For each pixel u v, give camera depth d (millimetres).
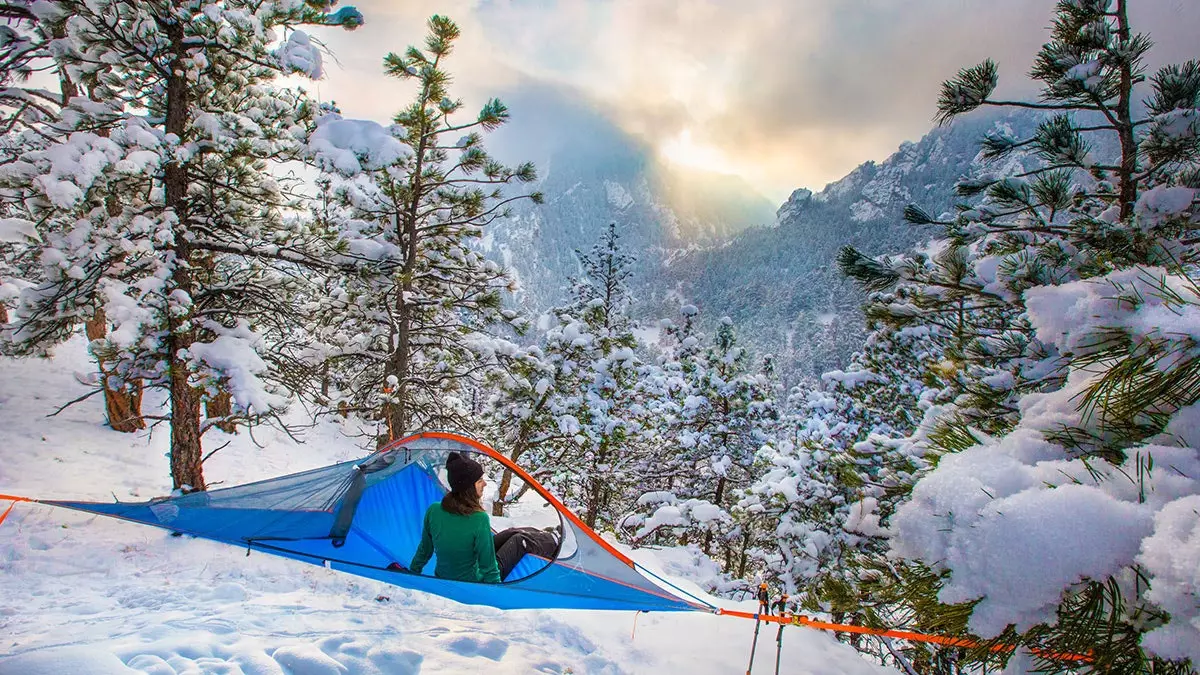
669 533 20250
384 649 4254
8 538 7098
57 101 10164
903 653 4984
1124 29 4301
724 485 26250
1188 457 1789
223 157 9953
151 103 10906
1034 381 3256
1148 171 4137
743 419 25516
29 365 21594
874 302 4875
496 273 15047
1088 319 1963
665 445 25344
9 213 10891
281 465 18562
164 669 3488
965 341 4465
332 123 10078
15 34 8922
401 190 13133
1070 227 4219
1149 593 1463
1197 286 1864
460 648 4652
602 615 6012
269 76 10852
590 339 20625
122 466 14594
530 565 5121
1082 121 4449
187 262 9820
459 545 4500
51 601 5441
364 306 14445
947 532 1909
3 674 2775
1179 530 1472
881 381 16422
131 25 9000
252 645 4094
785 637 5840
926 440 3160
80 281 9180
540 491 5172
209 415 16812
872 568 4375
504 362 17203
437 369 16594
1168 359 1748
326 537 4738
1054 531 1664
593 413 20156
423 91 13023
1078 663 1866
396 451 5328
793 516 11727
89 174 7602
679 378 26828
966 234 4578
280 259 10781
